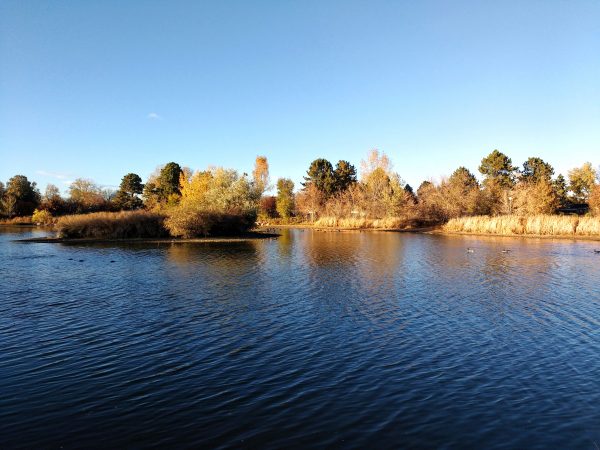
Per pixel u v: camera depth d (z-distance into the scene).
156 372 10.36
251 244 44.38
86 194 109.19
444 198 77.00
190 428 7.79
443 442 7.35
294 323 14.42
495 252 35.41
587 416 8.22
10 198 95.50
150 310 16.06
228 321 14.64
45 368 10.59
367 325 14.20
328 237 55.12
